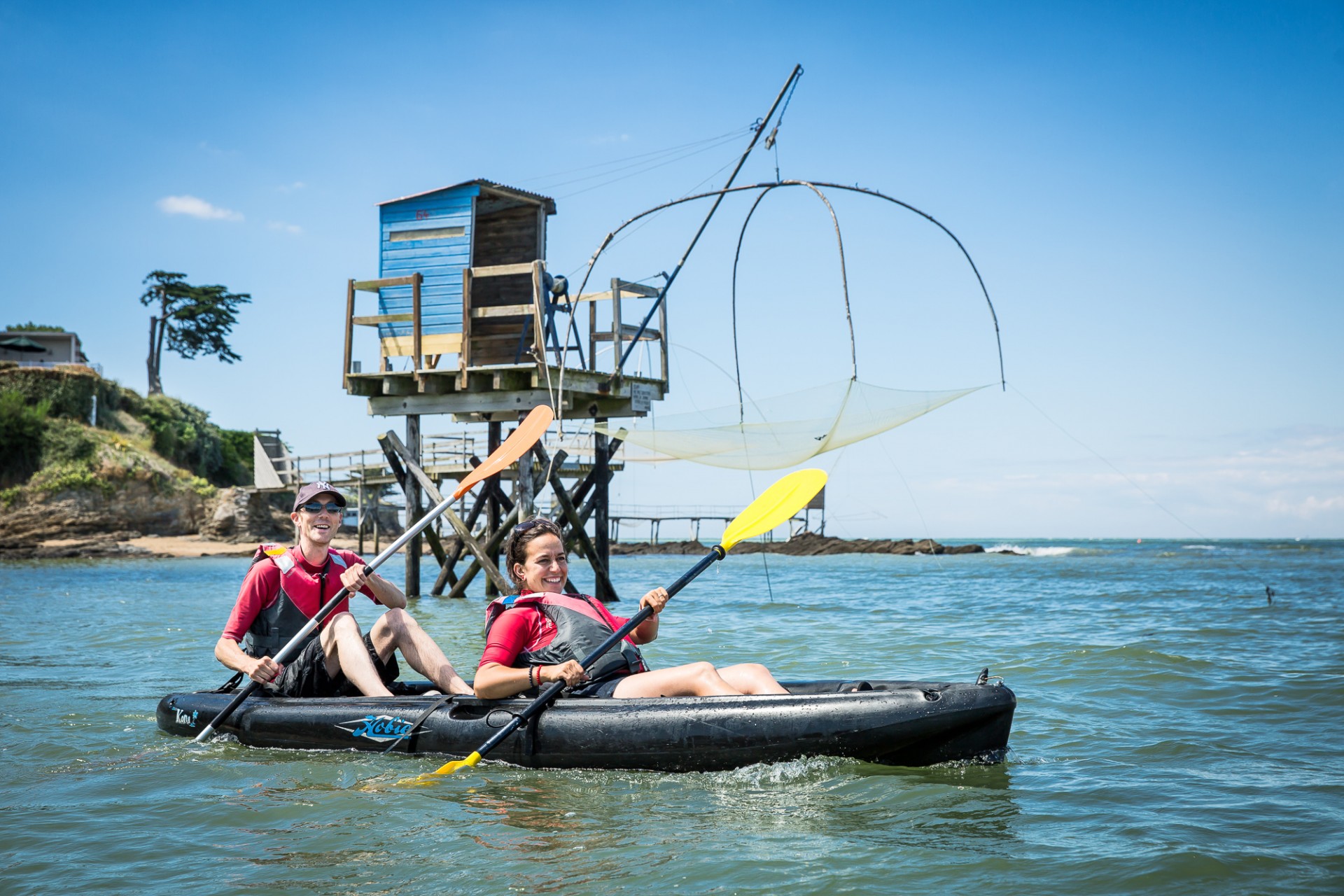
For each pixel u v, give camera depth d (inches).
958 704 166.1
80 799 163.9
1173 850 134.5
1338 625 424.8
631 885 124.7
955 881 125.3
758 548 2018.9
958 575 1027.3
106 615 505.0
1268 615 487.2
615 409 551.2
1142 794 162.4
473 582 799.1
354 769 180.7
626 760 173.9
